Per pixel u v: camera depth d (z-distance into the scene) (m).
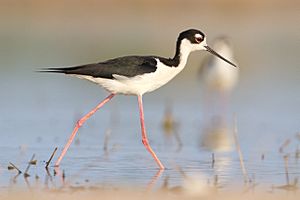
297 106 17.73
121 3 35.66
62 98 18.27
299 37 21.69
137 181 10.06
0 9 34.09
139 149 12.68
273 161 11.60
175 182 10.02
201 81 19.73
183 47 12.07
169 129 14.97
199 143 13.38
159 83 11.85
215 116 16.73
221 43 19.66
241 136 14.14
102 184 9.84
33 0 35.41
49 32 29.06
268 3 33.84
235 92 19.88
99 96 18.70
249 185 9.82
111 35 28.23
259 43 26.14
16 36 27.78
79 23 31.41
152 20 31.78
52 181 10.02
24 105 17.14
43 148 12.55
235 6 34.44
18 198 9.00
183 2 35.53
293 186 9.77
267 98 18.86
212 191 9.46
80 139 13.55
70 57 23.42
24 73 21.38
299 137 13.87
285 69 22.78
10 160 11.48
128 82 11.50
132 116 16.38
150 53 24.36
